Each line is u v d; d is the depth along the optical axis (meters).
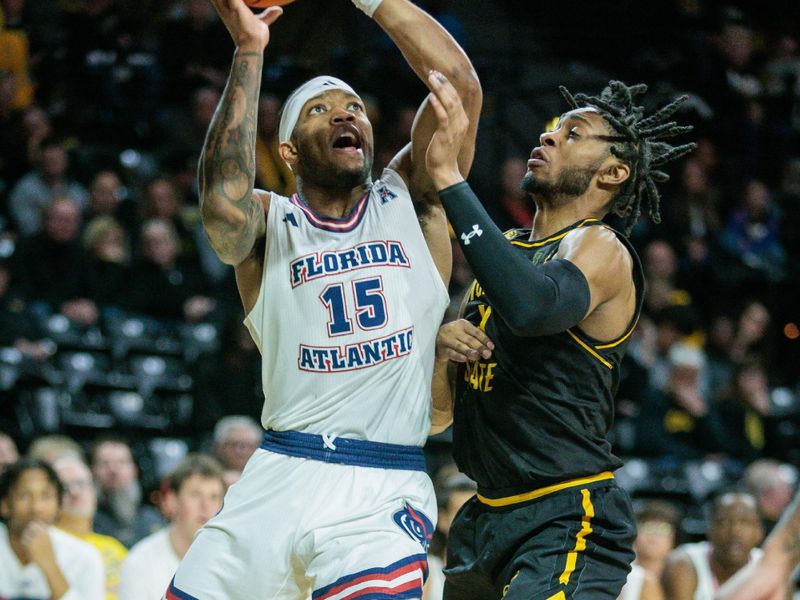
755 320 16.22
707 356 15.56
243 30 5.50
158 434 12.74
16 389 12.27
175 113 17.00
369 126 5.81
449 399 6.07
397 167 6.08
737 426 14.25
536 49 19.47
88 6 16.94
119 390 12.88
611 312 5.70
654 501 11.03
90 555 9.02
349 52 17.25
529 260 5.50
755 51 19.33
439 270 5.99
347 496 5.49
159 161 16.28
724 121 18.05
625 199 5.98
